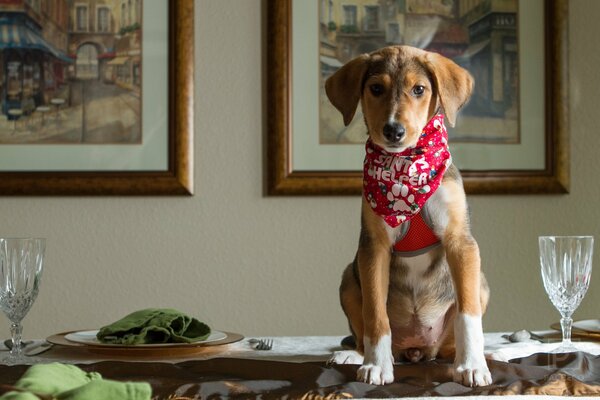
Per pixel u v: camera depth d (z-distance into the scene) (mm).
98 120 2951
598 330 1803
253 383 1217
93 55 2959
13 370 1343
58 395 1007
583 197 3102
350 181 2973
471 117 3047
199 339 1658
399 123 1455
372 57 1548
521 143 3062
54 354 1614
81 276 2959
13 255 1603
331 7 3002
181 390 1171
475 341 1396
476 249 1513
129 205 2975
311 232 3014
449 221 1519
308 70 2984
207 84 3000
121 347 1553
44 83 2939
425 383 1293
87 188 2920
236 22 3012
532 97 3070
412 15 3031
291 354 1640
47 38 2943
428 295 1649
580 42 3104
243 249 3002
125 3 2961
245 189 2998
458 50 3045
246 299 3002
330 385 1261
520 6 3066
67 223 2955
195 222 2988
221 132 2996
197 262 2990
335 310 3021
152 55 2965
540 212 3086
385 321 1431
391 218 1501
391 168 1510
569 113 3082
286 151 2967
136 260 2975
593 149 3102
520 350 1638
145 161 2959
